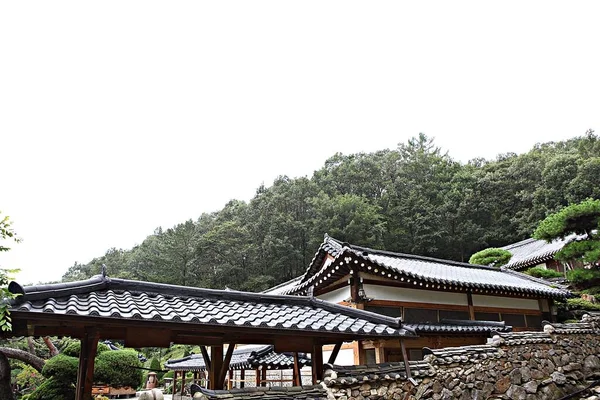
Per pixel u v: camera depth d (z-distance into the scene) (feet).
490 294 48.91
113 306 15.57
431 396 23.86
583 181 123.54
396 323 21.04
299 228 158.61
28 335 16.87
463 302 46.75
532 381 31.68
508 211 151.33
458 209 149.28
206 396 16.87
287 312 20.49
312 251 154.20
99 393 50.14
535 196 136.87
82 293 17.02
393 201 172.14
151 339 16.96
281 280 152.56
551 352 34.86
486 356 29.09
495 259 78.69
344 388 20.07
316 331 18.26
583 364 36.91
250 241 164.86
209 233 164.25
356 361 39.47
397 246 152.66
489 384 28.27
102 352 34.55
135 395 53.52
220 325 16.28
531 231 133.80
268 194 193.98
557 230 51.55
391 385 21.93
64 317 13.93
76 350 30.27
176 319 15.49
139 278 168.04
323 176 205.46
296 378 29.55
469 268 62.59
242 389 17.85
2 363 16.58
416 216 154.81
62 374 27.43
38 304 14.74
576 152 152.15
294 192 179.63
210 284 152.25
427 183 174.91
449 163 195.72
